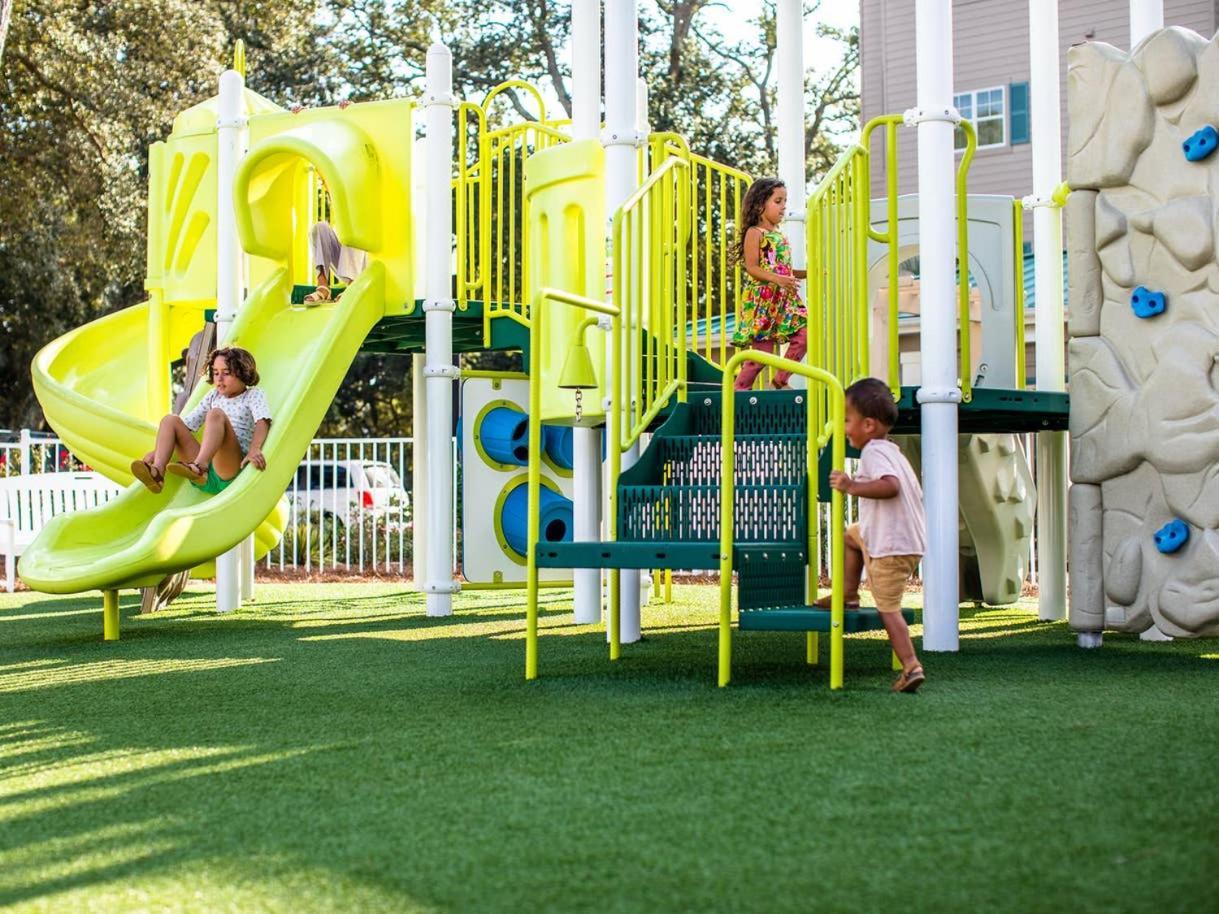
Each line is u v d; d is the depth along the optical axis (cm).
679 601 1084
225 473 864
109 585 791
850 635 775
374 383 3161
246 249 995
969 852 296
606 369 789
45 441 1436
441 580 962
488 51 3044
